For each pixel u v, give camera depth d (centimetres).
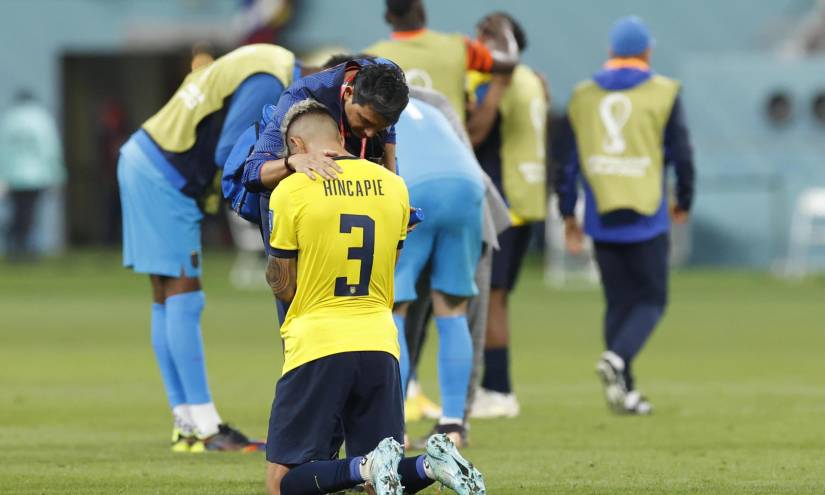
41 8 9994
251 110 2848
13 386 4231
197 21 9838
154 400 3903
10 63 10050
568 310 7031
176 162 2942
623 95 3709
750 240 8688
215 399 3912
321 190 2041
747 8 9406
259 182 2142
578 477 2602
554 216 8525
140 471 2686
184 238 2970
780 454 2902
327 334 2038
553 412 3653
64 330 6075
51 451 2978
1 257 9669
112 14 9950
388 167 2314
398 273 2761
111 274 8831
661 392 4081
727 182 8681
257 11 9481
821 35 9206
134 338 5753
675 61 9475
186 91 2944
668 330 6069
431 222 2750
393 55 3219
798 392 4053
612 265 3731
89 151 10538
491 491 2442
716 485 2503
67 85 10444
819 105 8625
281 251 2050
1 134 9712
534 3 9556
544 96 3691
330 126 2117
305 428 2041
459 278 2798
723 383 4303
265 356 5116
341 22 9662
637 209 3650
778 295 7650
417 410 3522
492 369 3578
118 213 10256
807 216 8625
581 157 3731
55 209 9900
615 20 9500
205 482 2548
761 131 8669
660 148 3716
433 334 6028
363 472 1983
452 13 9575
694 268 8762
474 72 3447
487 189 2920
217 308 7138
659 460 2822
